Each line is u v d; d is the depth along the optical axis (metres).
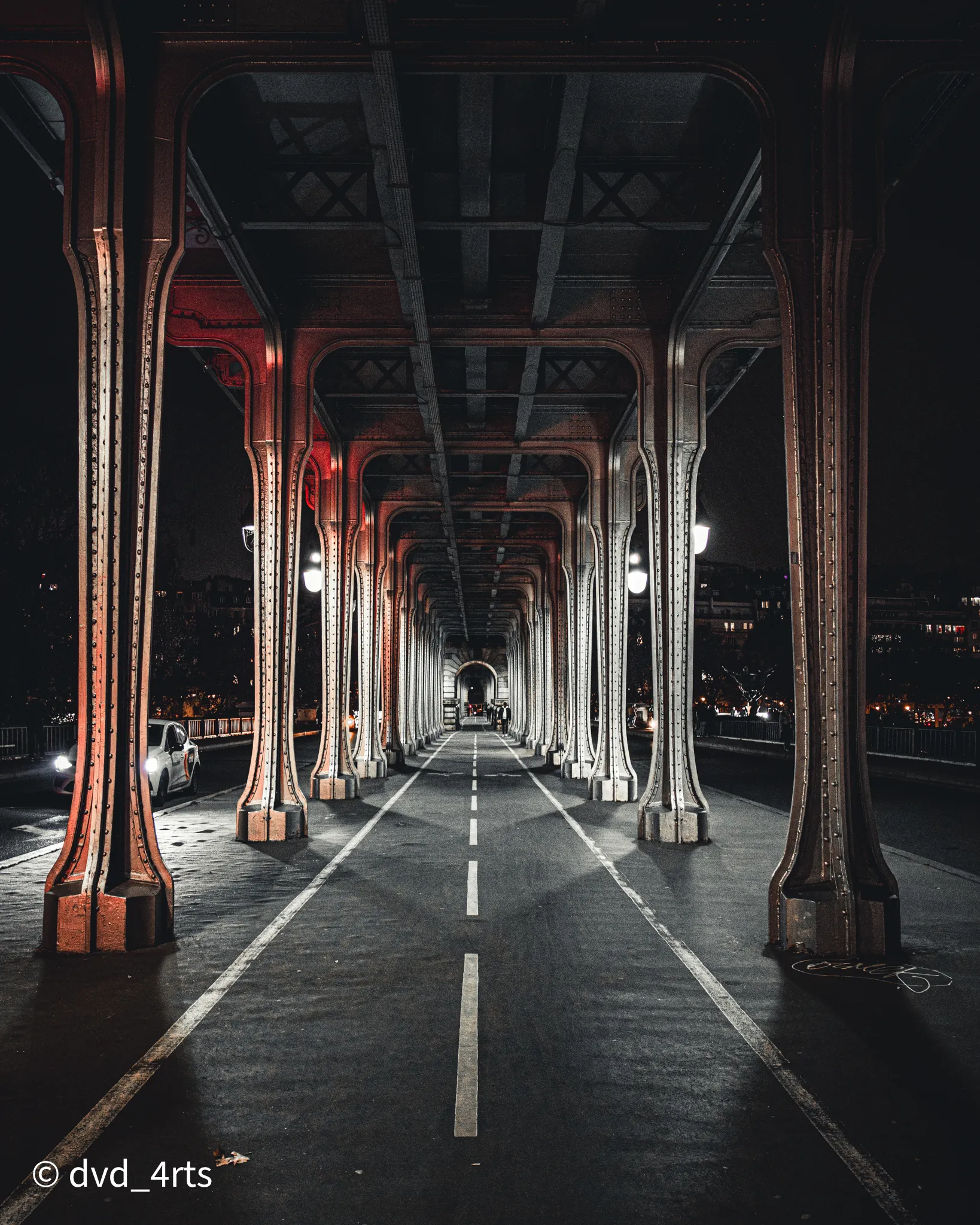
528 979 6.80
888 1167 3.96
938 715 72.94
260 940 7.98
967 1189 3.78
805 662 7.97
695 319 15.16
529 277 15.54
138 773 8.12
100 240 8.01
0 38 8.20
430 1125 4.36
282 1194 3.73
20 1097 4.68
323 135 11.46
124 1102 4.61
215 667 63.09
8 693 31.73
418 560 44.06
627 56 8.55
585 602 29.47
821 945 7.52
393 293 15.52
